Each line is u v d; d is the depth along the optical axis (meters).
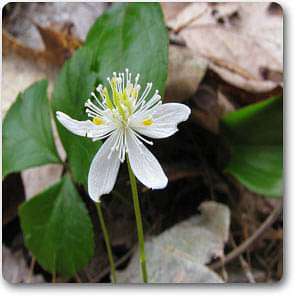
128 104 0.05
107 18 0.07
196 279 0.07
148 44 0.06
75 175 0.06
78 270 0.07
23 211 0.07
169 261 0.07
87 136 0.05
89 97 0.06
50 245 0.07
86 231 0.06
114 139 0.05
